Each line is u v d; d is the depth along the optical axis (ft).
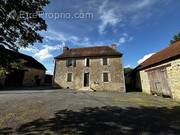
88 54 70.79
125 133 14.73
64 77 69.41
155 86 46.93
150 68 51.21
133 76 74.84
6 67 11.85
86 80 67.41
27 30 12.44
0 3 10.38
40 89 58.65
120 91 61.67
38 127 15.93
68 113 21.75
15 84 68.64
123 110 24.52
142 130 15.58
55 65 72.43
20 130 14.98
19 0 11.11
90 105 27.96
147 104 30.37
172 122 18.30
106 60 67.36
